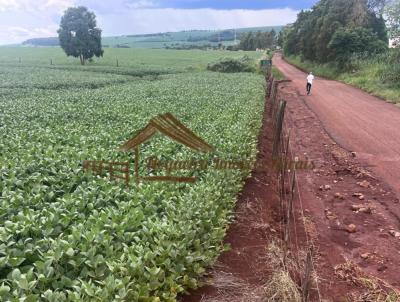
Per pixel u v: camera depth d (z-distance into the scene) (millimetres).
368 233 8594
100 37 72812
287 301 5668
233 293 5801
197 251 5727
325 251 7727
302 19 84625
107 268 4758
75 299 4027
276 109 17781
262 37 155500
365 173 12602
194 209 6340
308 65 64812
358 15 54750
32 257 5004
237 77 39250
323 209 9883
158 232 5512
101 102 19469
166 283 5008
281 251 7172
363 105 27625
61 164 8477
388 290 6496
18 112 15625
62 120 14312
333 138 17516
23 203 6418
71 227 5605
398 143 16812
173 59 83625
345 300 6180
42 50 122688
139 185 7090
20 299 3861
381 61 42312
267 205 9305
